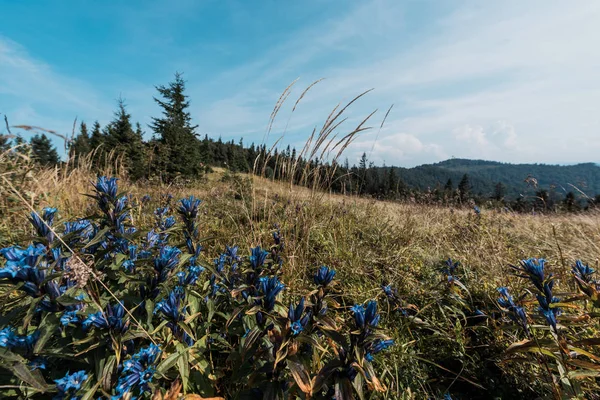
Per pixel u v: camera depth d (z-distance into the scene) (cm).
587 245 387
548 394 167
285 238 314
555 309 168
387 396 161
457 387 195
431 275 312
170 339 153
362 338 126
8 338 115
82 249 153
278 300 174
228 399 154
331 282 151
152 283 157
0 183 289
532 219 636
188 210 208
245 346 134
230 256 238
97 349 125
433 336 221
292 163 353
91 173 489
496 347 212
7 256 118
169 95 2428
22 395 117
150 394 128
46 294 121
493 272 305
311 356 158
